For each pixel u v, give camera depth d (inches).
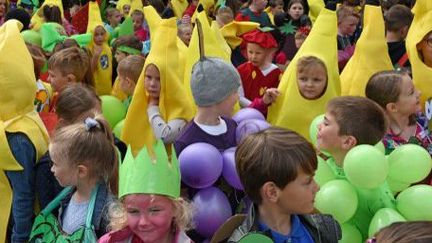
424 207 91.8
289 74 137.3
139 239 82.5
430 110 137.3
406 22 176.1
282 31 264.7
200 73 106.4
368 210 96.8
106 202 94.9
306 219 80.5
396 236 46.4
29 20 256.4
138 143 139.6
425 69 149.9
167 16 169.8
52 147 95.8
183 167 95.7
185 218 83.4
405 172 95.1
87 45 213.3
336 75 138.6
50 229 97.4
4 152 111.6
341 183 93.6
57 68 149.0
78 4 378.0
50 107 150.9
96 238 92.5
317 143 101.1
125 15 384.5
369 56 148.5
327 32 138.1
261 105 140.4
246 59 211.8
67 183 96.0
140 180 78.7
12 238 112.3
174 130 129.2
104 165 96.2
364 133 94.7
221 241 77.7
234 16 291.7
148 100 139.4
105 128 99.5
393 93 116.0
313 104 133.7
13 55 115.4
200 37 110.5
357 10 309.0
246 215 78.2
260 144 75.7
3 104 114.8
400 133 119.0
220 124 108.7
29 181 111.8
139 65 162.1
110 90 217.2
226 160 98.3
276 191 75.2
